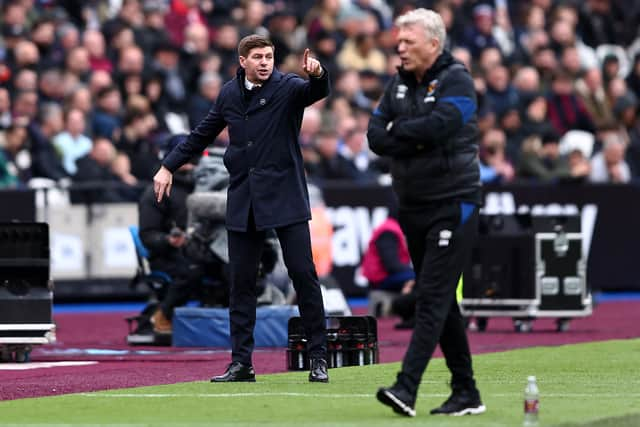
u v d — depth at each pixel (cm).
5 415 2719
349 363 3625
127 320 4662
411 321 5188
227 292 4597
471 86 2552
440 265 2536
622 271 7156
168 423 2539
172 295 4578
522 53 8681
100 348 4509
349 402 2812
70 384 3319
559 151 7519
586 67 8688
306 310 3203
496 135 7175
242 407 2758
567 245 5025
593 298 6406
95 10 7756
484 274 5041
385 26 8588
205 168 4453
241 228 3167
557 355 4009
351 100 7544
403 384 2519
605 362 3791
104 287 6469
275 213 3141
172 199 4581
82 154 6606
